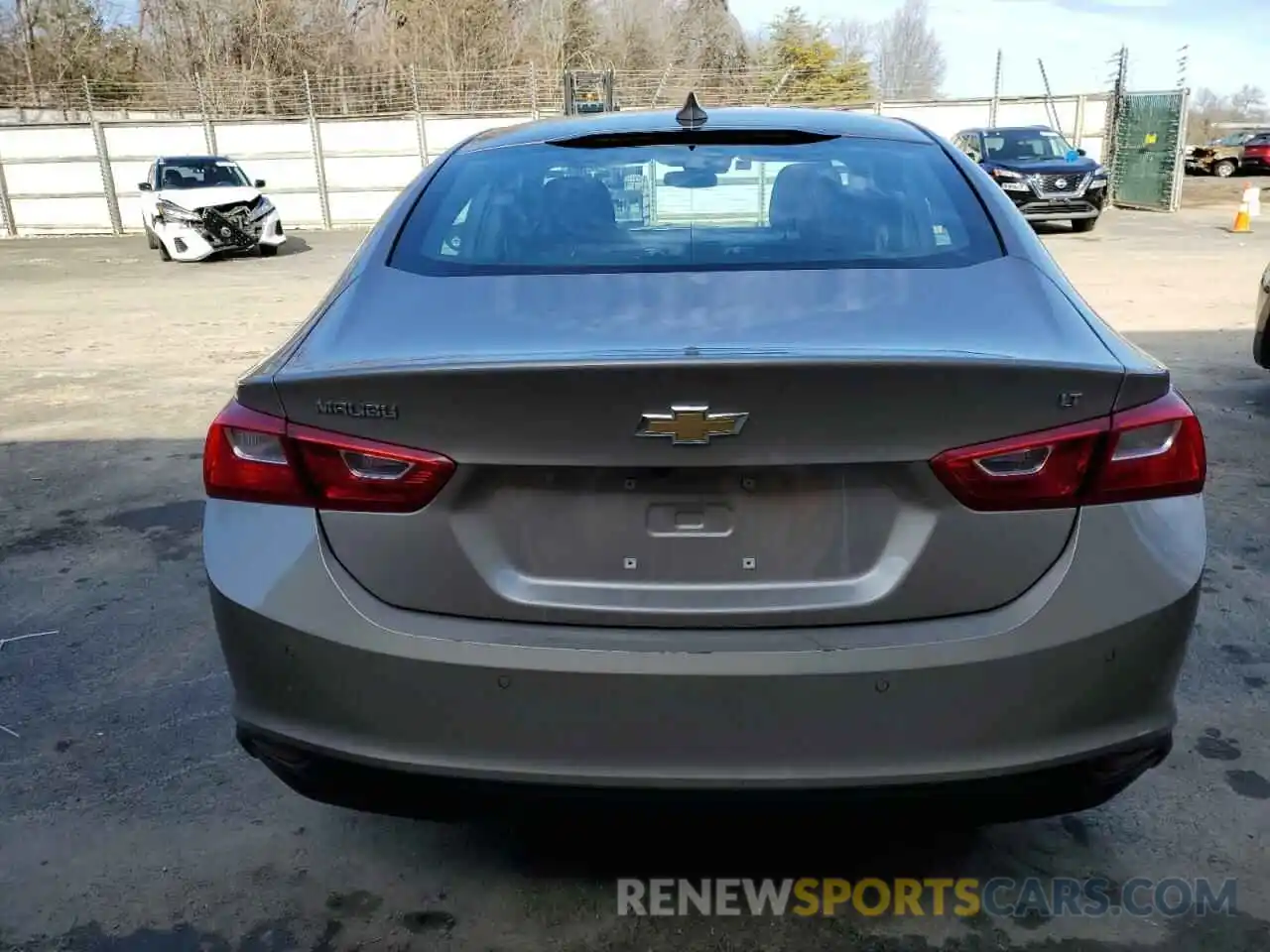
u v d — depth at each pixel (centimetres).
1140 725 190
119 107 3008
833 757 181
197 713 313
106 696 323
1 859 248
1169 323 912
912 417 177
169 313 1154
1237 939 217
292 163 2484
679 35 4475
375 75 3027
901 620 184
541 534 187
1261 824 252
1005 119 2427
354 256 257
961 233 245
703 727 181
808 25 4466
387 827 258
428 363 185
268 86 3048
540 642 184
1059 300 219
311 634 189
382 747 190
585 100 2741
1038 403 179
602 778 184
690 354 180
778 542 184
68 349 936
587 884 236
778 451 178
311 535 190
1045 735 184
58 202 2519
